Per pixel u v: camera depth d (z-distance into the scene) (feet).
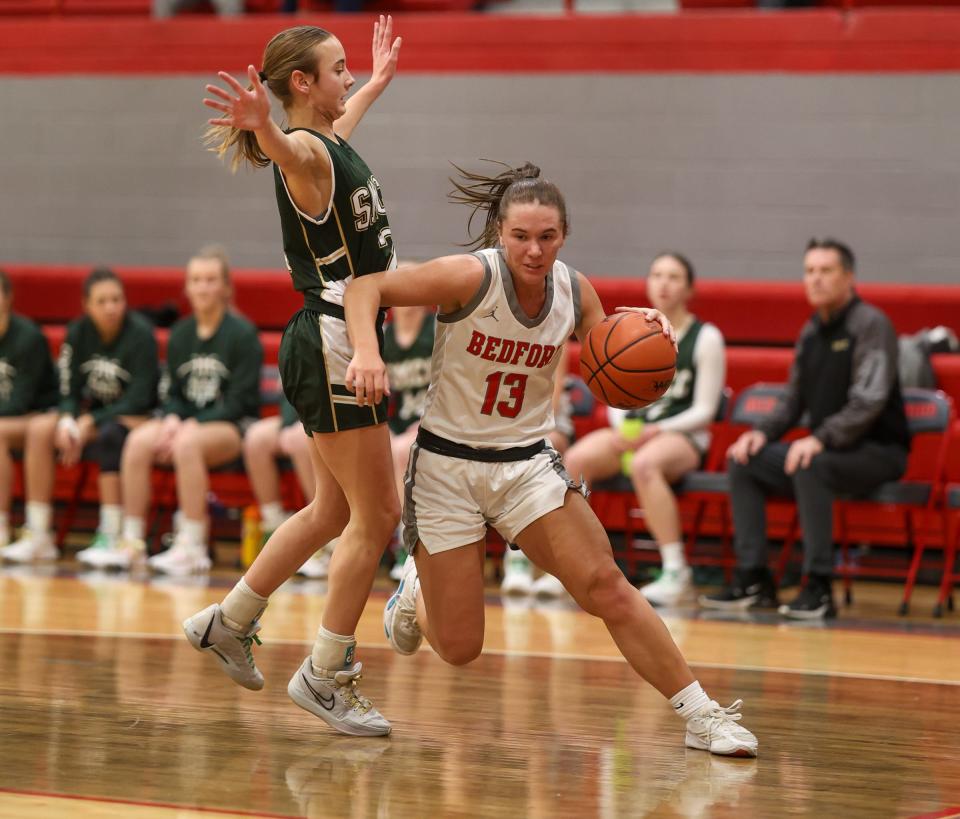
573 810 15.48
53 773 16.49
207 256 43.98
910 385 42.96
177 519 46.96
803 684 25.16
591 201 53.31
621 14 53.26
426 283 18.22
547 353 18.89
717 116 52.13
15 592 35.86
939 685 25.52
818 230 51.11
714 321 49.06
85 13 61.05
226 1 59.62
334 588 19.56
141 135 57.82
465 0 61.46
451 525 18.85
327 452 19.48
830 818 15.43
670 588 38.81
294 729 19.81
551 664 26.58
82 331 45.32
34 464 44.88
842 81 50.83
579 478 19.22
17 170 59.11
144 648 27.02
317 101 19.53
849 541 45.14
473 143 54.44
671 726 20.76
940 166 49.90
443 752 18.57
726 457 43.62
